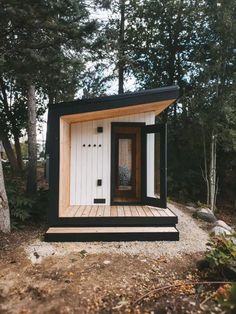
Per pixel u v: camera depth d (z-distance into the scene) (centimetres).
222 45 758
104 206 591
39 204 579
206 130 812
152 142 616
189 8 900
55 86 611
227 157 895
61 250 413
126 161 665
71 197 603
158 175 584
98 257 391
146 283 318
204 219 676
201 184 939
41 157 1336
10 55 504
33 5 443
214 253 331
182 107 867
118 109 536
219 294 269
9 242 437
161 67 1000
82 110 502
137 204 606
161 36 974
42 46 505
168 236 467
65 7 467
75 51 575
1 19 454
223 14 723
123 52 980
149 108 605
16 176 919
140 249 424
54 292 293
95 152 610
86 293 292
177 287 308
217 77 780
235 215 859
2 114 1023
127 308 267
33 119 705
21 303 275
